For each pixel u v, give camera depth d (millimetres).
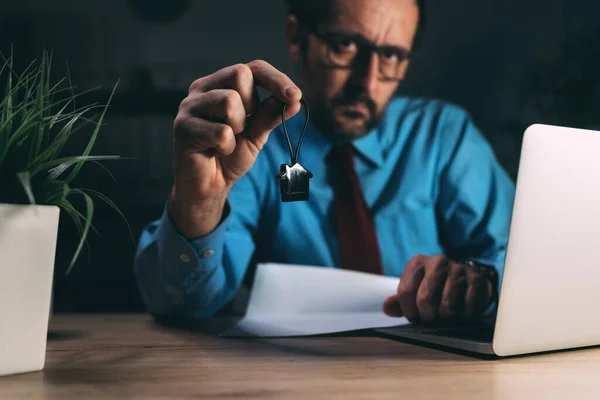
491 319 944
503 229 1817
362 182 1780
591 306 692
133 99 1883
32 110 549
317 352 708
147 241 1164
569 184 636
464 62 1969
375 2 1801
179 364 625
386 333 831
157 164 1871
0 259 528
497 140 1983
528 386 532
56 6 1887
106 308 1869
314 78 1811
